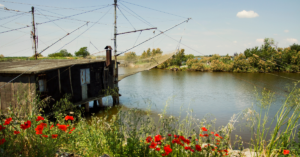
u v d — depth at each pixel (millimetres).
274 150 4020
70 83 10938
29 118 3551
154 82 26047
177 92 19234
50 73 9367
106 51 13812
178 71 42844
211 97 17000
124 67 15102
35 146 3002
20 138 3119
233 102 15164
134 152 3336
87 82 12594
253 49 33781
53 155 3021
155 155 3291
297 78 25844
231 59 39875
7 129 3303
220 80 27562
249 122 9430
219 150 3609
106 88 14547
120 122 3977
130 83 25203
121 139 3625
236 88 21078
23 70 8359
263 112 11195
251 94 17703
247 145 6957
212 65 40812
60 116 4238
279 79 26000
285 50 36031
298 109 4086
